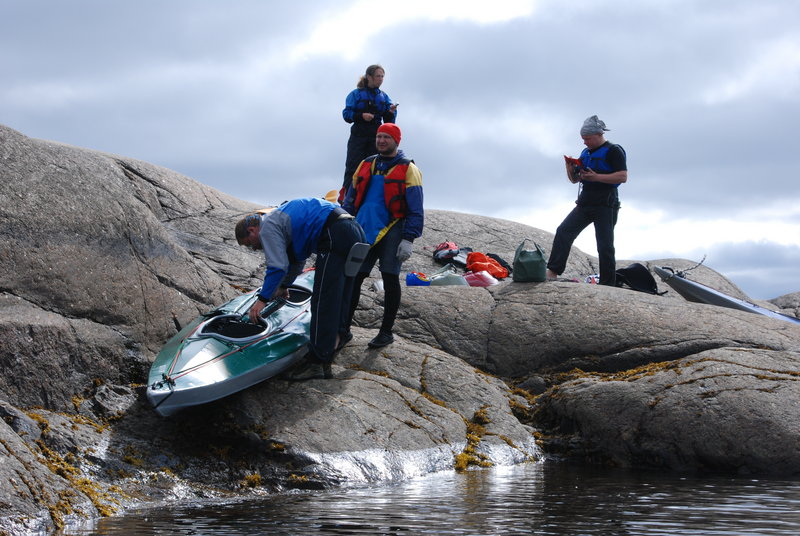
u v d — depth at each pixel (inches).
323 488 209.5
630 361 296.7
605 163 355.3
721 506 178.2
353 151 395.5
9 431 187.2
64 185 280.8
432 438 247.0
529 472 235.1
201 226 425.1
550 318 315.9
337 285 250.2
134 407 236.1
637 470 241.0
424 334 317.4
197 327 259.4
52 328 238.5
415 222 277.4
